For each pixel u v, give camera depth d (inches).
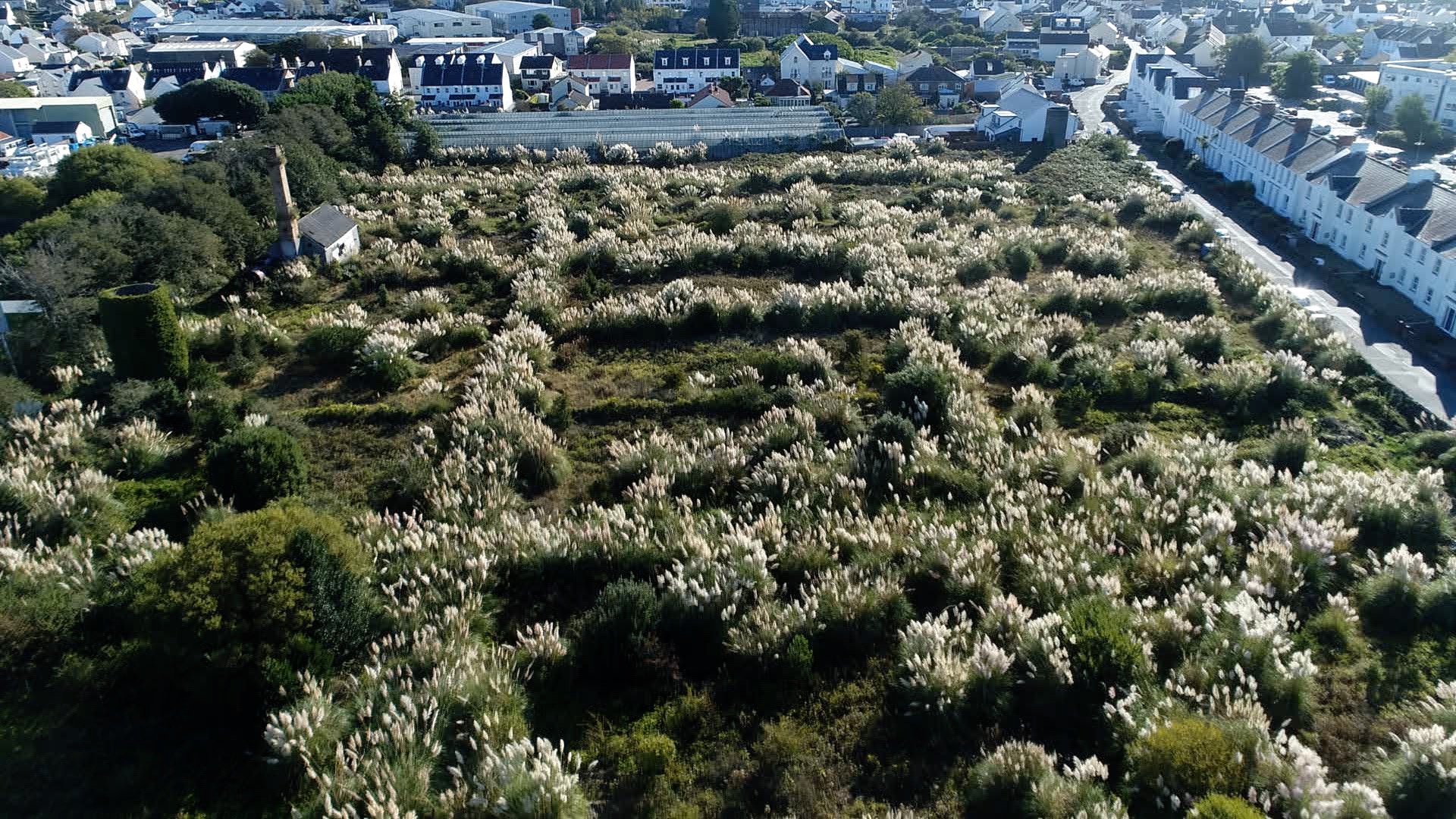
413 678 637.9
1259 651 643.5
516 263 1606.8
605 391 1159.6
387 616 701.9
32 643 660.7
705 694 659.4
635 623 690.2
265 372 1234.6
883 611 712.4
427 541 789.2
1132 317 1403.8
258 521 695.1
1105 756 593.0
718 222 1862.7
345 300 1517.0
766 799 575.8
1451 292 1392.7
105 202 1713.8
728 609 703.1
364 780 545.0
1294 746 555.2
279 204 1588.3
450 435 1015.6
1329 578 752.3
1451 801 533.0
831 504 864.9
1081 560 752.3
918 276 1471.5
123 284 1403.8
